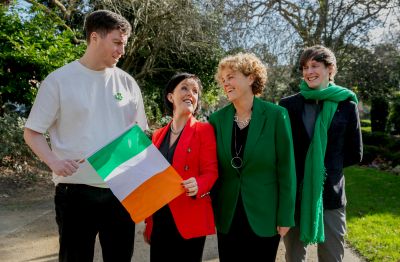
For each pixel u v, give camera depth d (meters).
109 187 2.04
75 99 2.08
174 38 10.48
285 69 12.78
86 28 2.12
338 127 2.49
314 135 2.46
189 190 2.10
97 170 2.04
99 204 2.17
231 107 2.36
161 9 9.98
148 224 2.42
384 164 10.04
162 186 2.11
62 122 2.11
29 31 7.26
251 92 2.30
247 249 2.25
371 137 12.17
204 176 2.17
